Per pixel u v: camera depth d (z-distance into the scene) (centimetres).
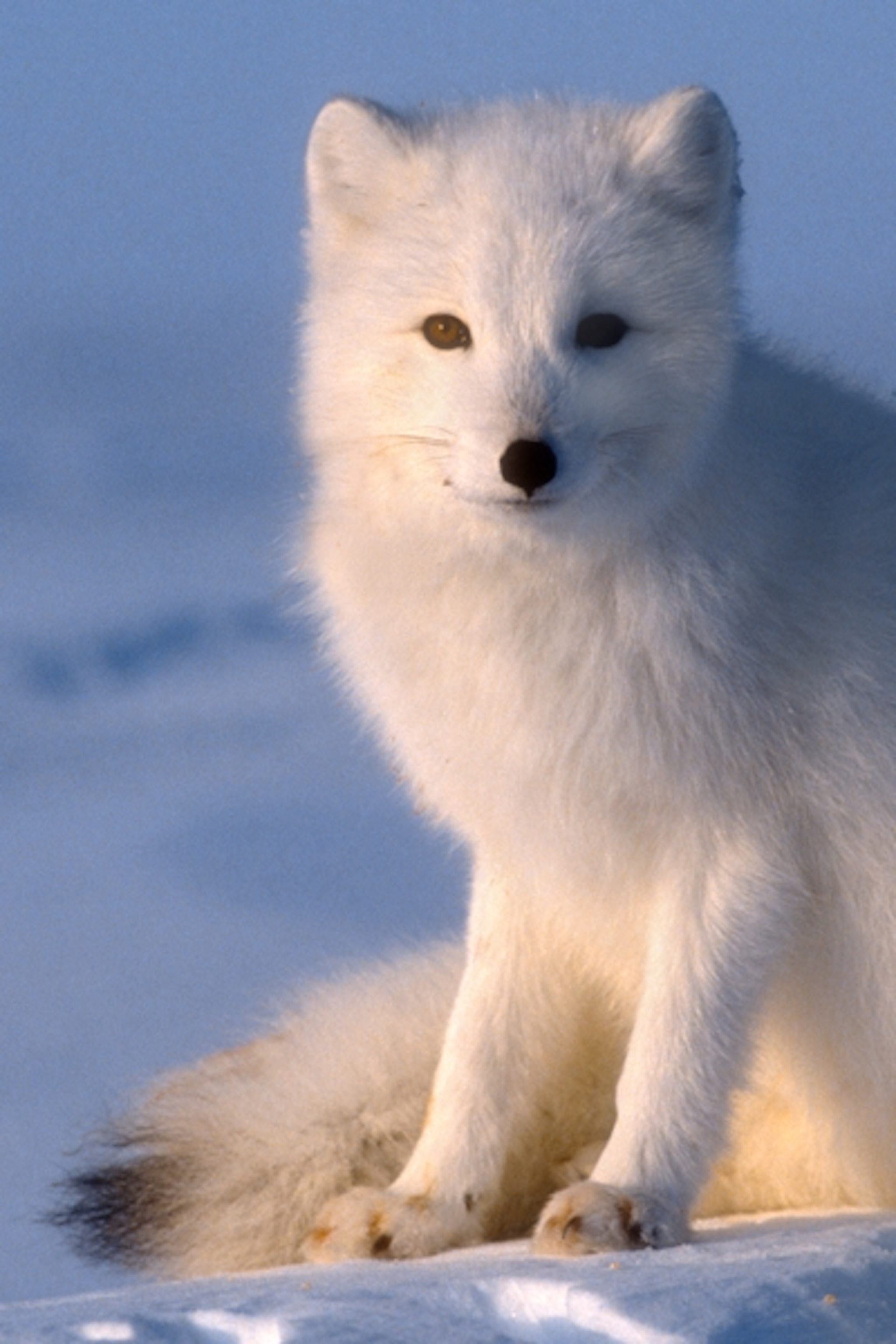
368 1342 576
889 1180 894
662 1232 771
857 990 856
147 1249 908
